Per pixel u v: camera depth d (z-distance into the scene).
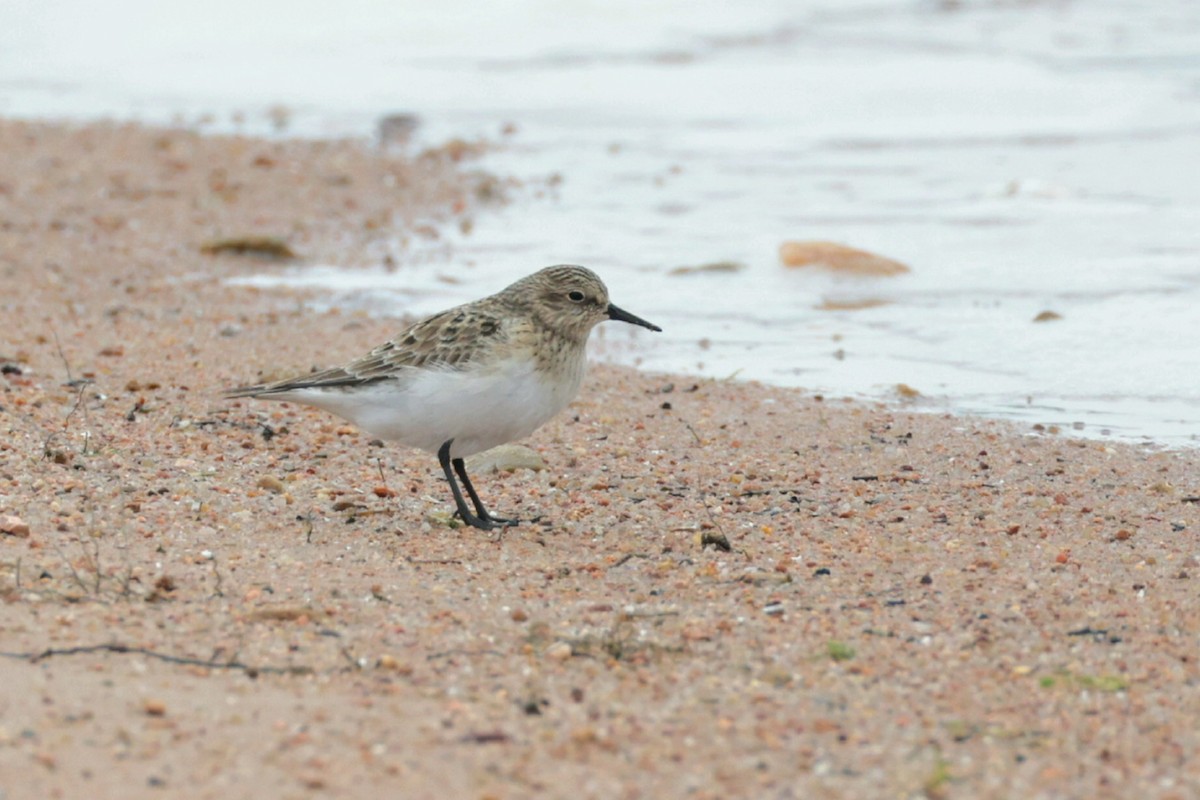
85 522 10.61
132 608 9.06
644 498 12.24
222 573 9.84
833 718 7.98
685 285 20.22
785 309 19.12
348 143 28.77
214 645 8.61
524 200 25.05
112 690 7.89
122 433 13.22
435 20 38.19
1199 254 20.36
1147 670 8.65
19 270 20.33
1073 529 11.40
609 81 33.28
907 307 18.98
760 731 7.79
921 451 13.72
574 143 28.73
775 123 29.69
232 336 17.66
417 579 9.98
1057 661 8.77
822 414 14.98
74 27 37.50
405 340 10.72
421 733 7.61
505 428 10.84
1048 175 25.08
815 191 24.94
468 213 24.34
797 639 9.05
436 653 8.66
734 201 24.53
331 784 7.07
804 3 39.41
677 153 27.86
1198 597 9.83
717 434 14.29
